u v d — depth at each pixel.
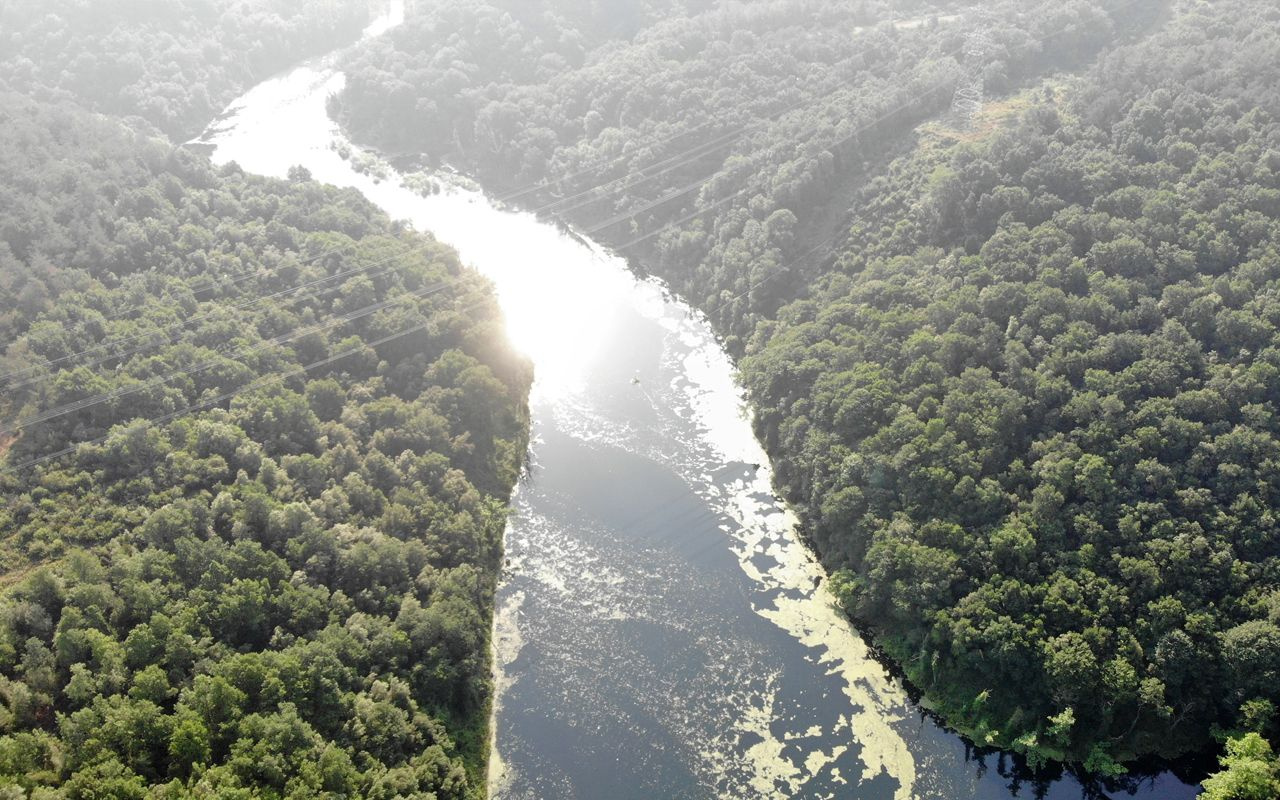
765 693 129.50
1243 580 116.38
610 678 132.62
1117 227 152.25
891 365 152.38
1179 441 127.62
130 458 136.38
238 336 161.75
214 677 106.62
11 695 102.88
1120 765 115.94
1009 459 136.25
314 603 122.75
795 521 154.12
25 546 125.56
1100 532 123.75
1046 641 118.31
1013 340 145.25
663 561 149.88
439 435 157.50
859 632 136.00
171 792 94.56
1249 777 104.31
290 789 100.19
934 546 130.38
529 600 144.75
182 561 122.88
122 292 166.38
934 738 122.75
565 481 166.25
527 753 123.31
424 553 137.88
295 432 150.25
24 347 148.25
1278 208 148.75
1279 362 129.12
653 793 118.50
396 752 113.50
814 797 116.94
